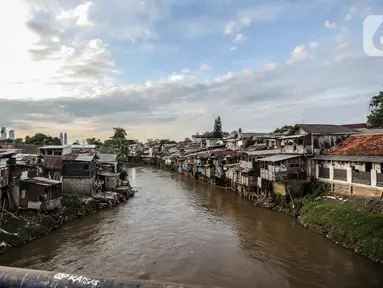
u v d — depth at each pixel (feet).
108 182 142.72
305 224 86.33
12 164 91.25
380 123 144.46
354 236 68.13
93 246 74.54
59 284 7.73
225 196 141.59
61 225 91.40
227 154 173.99
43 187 89.40
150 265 63.93
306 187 106.73
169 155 316.19
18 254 68.64
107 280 7.84
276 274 59.11
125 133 342.85
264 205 113.19
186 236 82.38
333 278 56.13
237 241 77.77
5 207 87.76
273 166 110.83
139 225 93.09
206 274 59.77
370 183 85.40
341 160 95.61
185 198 137.90
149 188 169.27
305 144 113.39
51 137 261.65
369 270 57.21
